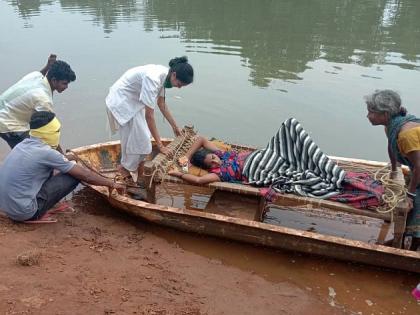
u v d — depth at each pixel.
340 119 7.98
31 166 4.63
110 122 5.55
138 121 5.39
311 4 16.81
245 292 4.18
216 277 4.36
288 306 4.04
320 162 5.30
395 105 4.38
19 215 4.71
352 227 5.42
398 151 4.47
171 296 3.95
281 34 12.90
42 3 17.28
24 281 3.86
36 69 9.81
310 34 12.84
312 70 10.05
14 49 11.14
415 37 12.56
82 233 4.83
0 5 16.80
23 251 4.29
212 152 5.76
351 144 7.27
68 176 4.91
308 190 5.11
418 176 4.35
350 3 17.03
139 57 10.66
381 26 13.73
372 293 4.32
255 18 14.71
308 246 4.64
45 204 4.84
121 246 4.67
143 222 5.27
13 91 5.40
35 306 3.58
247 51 11.35
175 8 16.22
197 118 8.07
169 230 5.13
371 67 10.13
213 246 4.90
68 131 7.57
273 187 5.13
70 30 13.09
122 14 15.23
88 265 4.22
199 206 5.73
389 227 5.43
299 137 5.47
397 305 4.18
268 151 5.55
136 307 3.72
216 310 3.86
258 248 4.91
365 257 4.53
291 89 9.07
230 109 8.35
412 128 4.26
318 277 4.51
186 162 5.50
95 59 10.52
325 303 4.14
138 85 5.25
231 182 5.40
